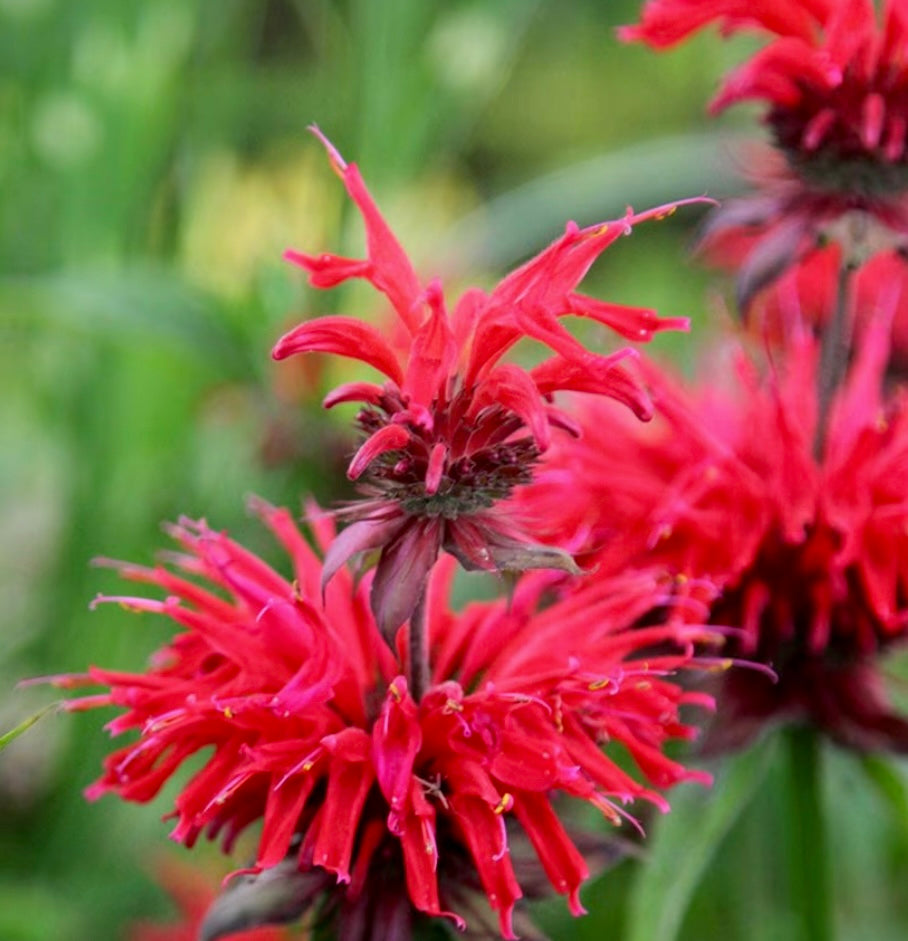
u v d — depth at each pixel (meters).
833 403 0.42
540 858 0.35
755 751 0.43
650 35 0.41
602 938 0.49
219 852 0.53
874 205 0.41
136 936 0.52
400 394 0.35
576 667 0.35
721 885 0.51
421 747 0.36
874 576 0.41
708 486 0.41
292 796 0.35
